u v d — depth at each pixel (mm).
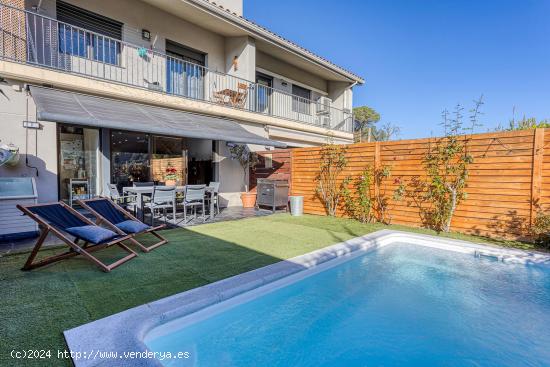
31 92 8414
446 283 6098
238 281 4922
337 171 12047
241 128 13625
